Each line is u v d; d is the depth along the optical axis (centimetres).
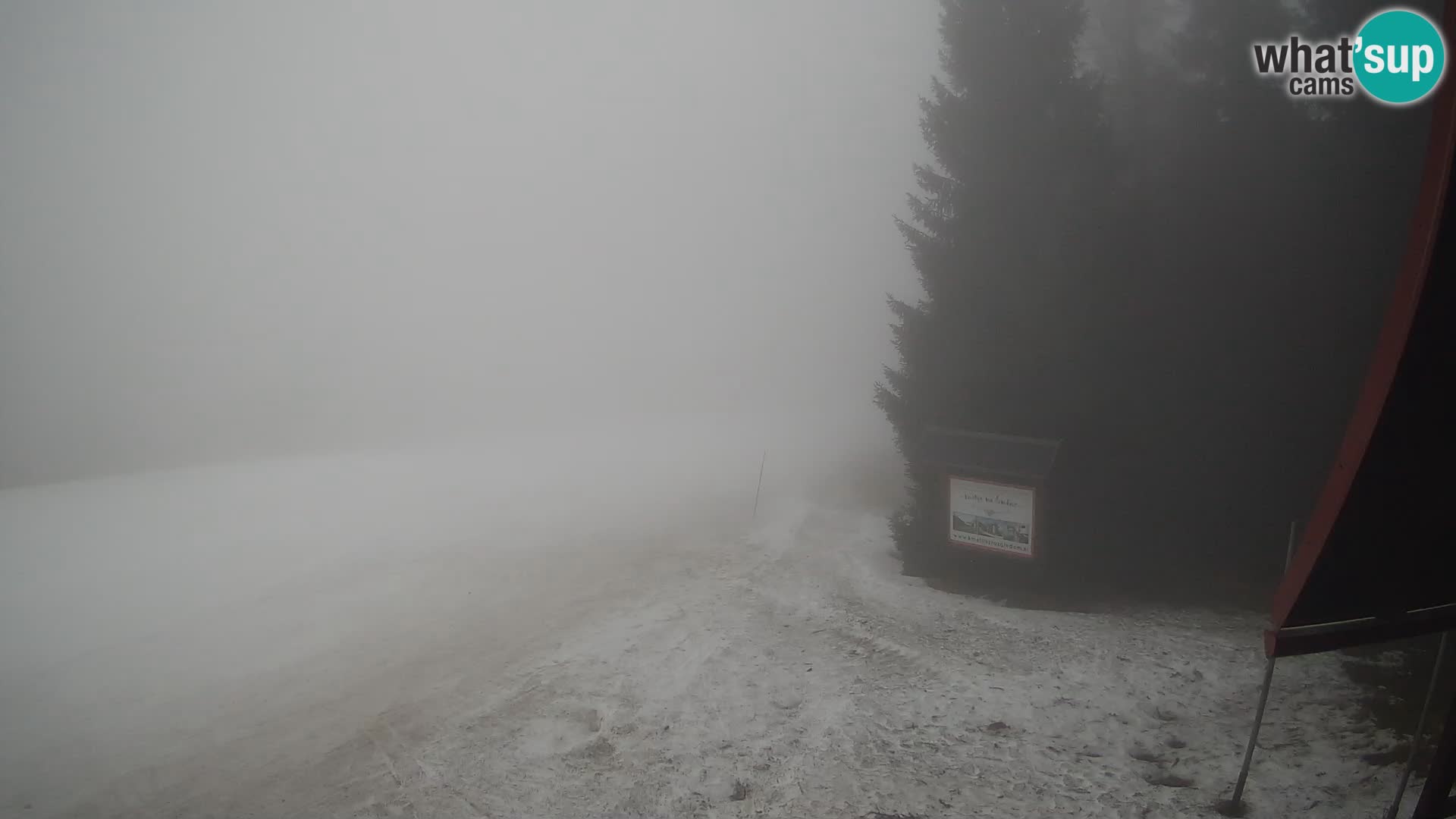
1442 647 532
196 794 866
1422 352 339
